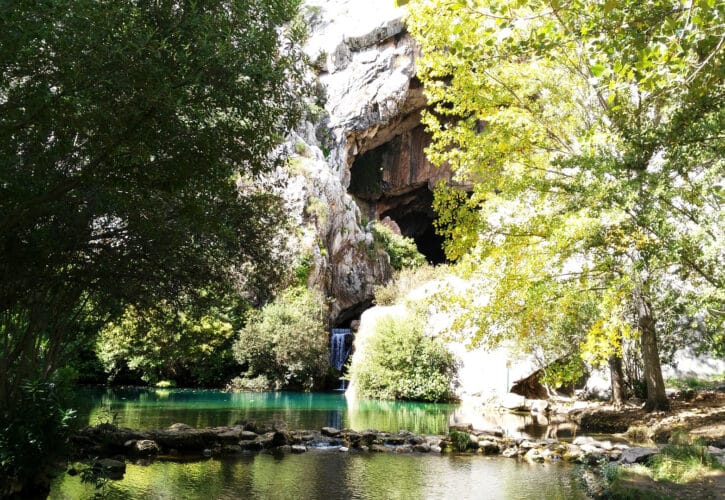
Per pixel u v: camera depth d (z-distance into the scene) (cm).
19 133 488
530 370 1758
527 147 1138
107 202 507
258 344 2456
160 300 726
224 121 599
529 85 1191
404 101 3741
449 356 1966
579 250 1003
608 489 647
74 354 883
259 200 754
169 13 490
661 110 899
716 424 1045
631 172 873
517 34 1134
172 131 528
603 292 1025
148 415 1303
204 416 1317
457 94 1141
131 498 600
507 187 1031
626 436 1121
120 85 447
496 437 1052
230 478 706
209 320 916
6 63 429
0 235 480
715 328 1207
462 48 730
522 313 1130
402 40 3675
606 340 980
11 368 673
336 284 3275
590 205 896
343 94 3722
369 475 752
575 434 1159
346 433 1044
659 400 1259
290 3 638
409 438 1020
